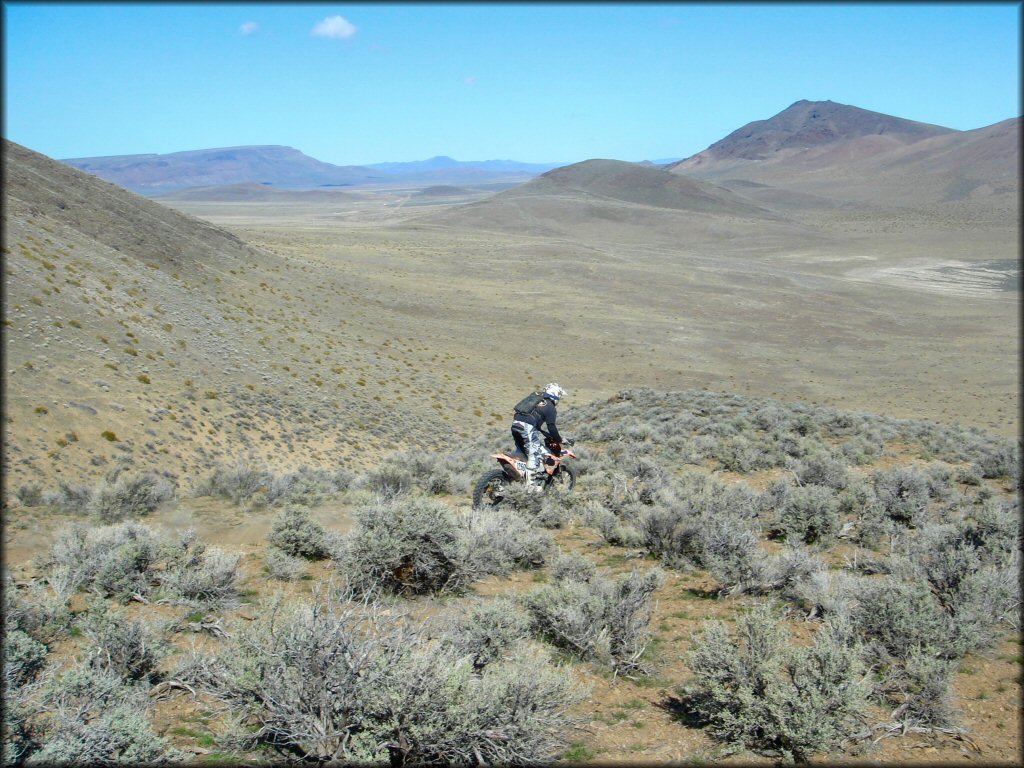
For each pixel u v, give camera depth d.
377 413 48.59
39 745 4.14
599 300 113.25
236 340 52.38
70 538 8.91
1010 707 5.24
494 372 72.75
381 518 7.83
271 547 9.36
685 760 4.61
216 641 6.30
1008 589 6.68
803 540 10.04
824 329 101.62
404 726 4.35
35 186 64.00
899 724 4.93
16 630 5.81
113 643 5.43
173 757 4.29
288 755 4.36
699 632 6.72
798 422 24.61
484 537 8.59
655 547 9.48
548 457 10.70
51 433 26.73
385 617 5.91
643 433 22.70
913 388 71.12
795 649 5.07
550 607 6.40
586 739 4.89
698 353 87.38
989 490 14.05
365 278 108.12
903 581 7.29
